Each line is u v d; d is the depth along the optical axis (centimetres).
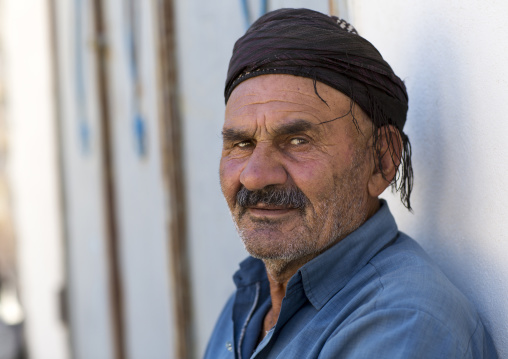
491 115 119
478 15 121
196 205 248
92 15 302
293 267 129
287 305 121
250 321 142
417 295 106
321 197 118
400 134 128
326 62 116
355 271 122
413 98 144
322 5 179
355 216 124
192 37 240
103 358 332
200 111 240
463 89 126
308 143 119
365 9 161
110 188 302
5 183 555
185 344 257
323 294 120
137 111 276
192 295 257
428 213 141
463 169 128
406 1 144
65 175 356
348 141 119
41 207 394
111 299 305
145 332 289
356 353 103
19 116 420
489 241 121
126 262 300
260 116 118
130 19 275
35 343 427
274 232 119
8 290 604
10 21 420
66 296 367
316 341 113
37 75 379
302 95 117
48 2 348
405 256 117
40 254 405
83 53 318
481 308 124
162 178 256
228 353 142
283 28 120
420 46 140
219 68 228
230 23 221
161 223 265
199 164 244
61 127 354
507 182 115
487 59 119
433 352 100
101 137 302
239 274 149
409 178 131
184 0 242
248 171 117
